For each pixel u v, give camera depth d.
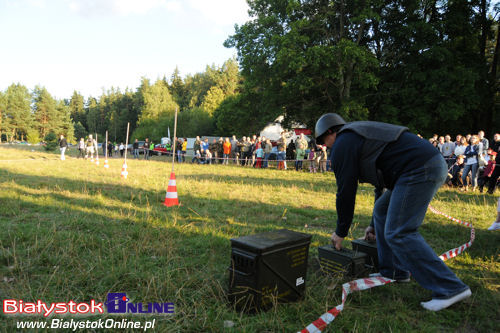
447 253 3.77
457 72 19.75
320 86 22.27
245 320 2.22
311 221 5.49
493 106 24.30
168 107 69.00
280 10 22.38
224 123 34.00
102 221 4.64
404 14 21.33
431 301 2.54
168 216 5.21
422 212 2.47
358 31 22.17
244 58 21.75
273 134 33.56
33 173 11.09
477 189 10.81
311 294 2.68
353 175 2.45
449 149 12.27
